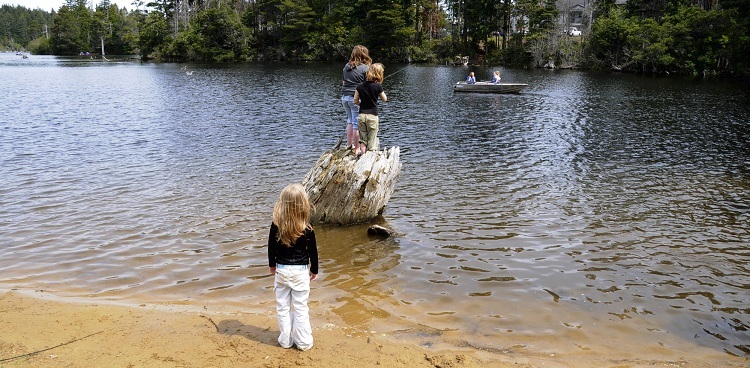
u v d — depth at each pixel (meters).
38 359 4.91
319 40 84.19
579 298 7.23
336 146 10.70
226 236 9.41
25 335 5.50
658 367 5.55
